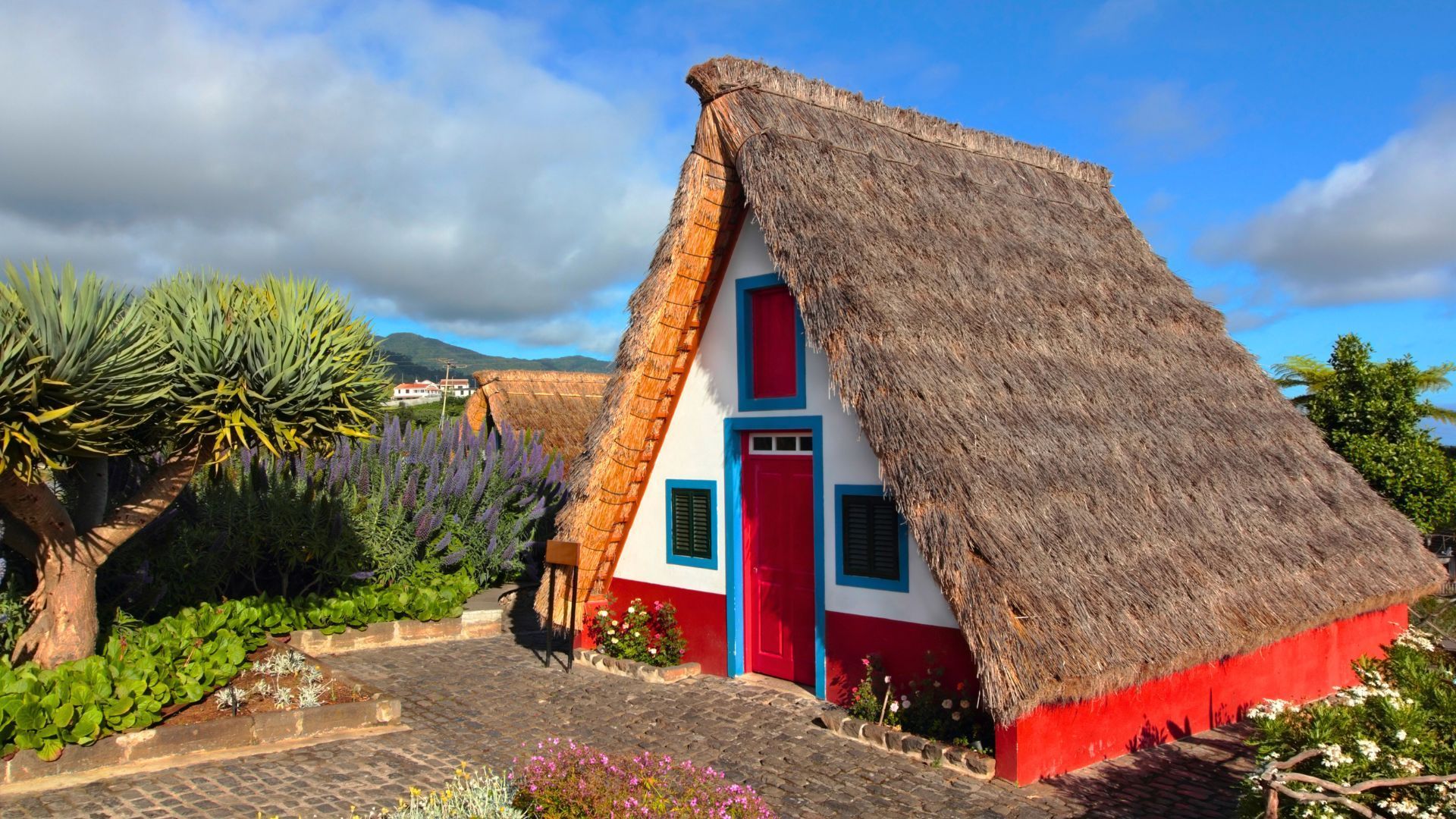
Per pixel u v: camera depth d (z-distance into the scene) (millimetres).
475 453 13633
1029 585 6047
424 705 8023
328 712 7121
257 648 9117
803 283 7328
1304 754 4699
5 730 5832
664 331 8875
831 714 7297
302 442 7859
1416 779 4348
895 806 5848
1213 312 11641
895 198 8984
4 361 5848
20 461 6152
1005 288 8867
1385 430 13750
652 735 7215
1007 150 11938
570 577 9594
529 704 8062
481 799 5223
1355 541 9172
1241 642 7031
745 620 8883
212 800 5684
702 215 8617
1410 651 6266
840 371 6930
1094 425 7965
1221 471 8719
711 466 9000
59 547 7035
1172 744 7301
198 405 7180
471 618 11016
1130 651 6145
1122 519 7203
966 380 7289
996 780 6258
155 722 6570
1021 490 6688
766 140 8180
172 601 9562
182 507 10086
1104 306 9898
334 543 10594
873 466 7566
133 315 6766
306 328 7926
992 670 5734
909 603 7270
